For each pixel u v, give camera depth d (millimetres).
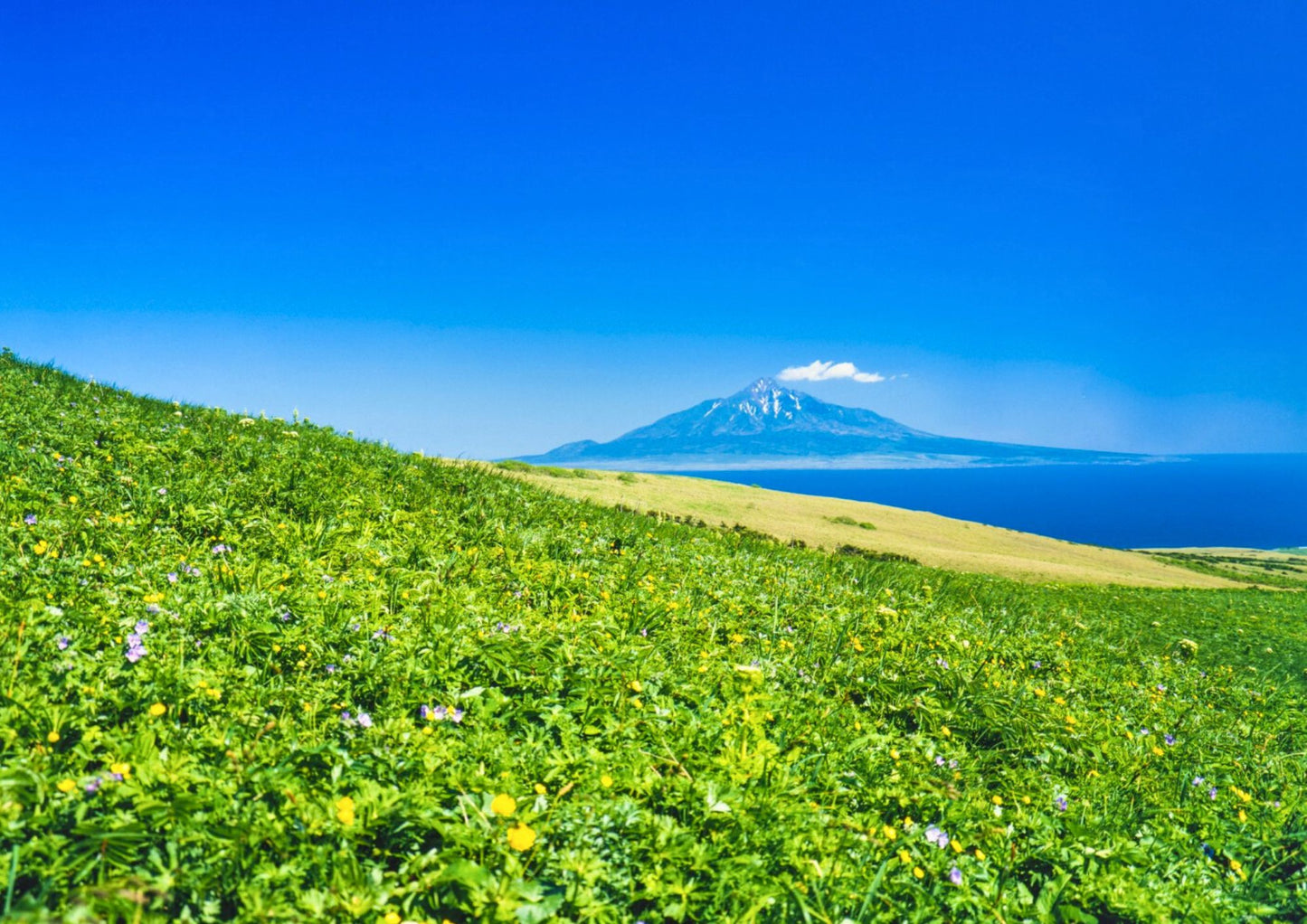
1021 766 6340
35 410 11352
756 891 3744
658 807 4418
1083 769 6398
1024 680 8875
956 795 5164
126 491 8773
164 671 4621
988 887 4328
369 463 13367
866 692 7250
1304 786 6645
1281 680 13391
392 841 3775
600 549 11125
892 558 52156
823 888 3908
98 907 2840
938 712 6812
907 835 4648
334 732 4539
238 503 9219
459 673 5602
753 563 12922
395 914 3236
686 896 3664
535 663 5891
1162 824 5508
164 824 3420
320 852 3471
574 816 4047
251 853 3404
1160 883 4578
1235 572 98875
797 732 5766
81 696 4258
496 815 3842
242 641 5402
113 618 5387
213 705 4523
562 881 3617
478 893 3361
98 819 3285
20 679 4230
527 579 8672
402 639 5934
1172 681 10969
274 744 4156
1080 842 4926
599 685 5840
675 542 13359
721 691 6414
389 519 10109
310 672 5234
